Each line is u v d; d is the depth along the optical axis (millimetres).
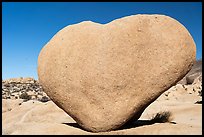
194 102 15586
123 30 6879
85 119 6996
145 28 6895
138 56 6770
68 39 7223
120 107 6773
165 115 9164
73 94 7008
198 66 31969
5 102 16922
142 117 11383
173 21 7039
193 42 6992
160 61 6793
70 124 8141
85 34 7145
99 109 6844
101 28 7133
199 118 10367
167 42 6805
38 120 11547
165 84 6855
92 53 6863
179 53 6797
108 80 6715
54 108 13539
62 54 7102
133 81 6754
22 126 7891
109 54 6742
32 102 15203
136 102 6812
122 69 6711
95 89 6801
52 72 7168
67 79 7012
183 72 6949
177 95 20422
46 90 7395
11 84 50500
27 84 51969
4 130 7832
